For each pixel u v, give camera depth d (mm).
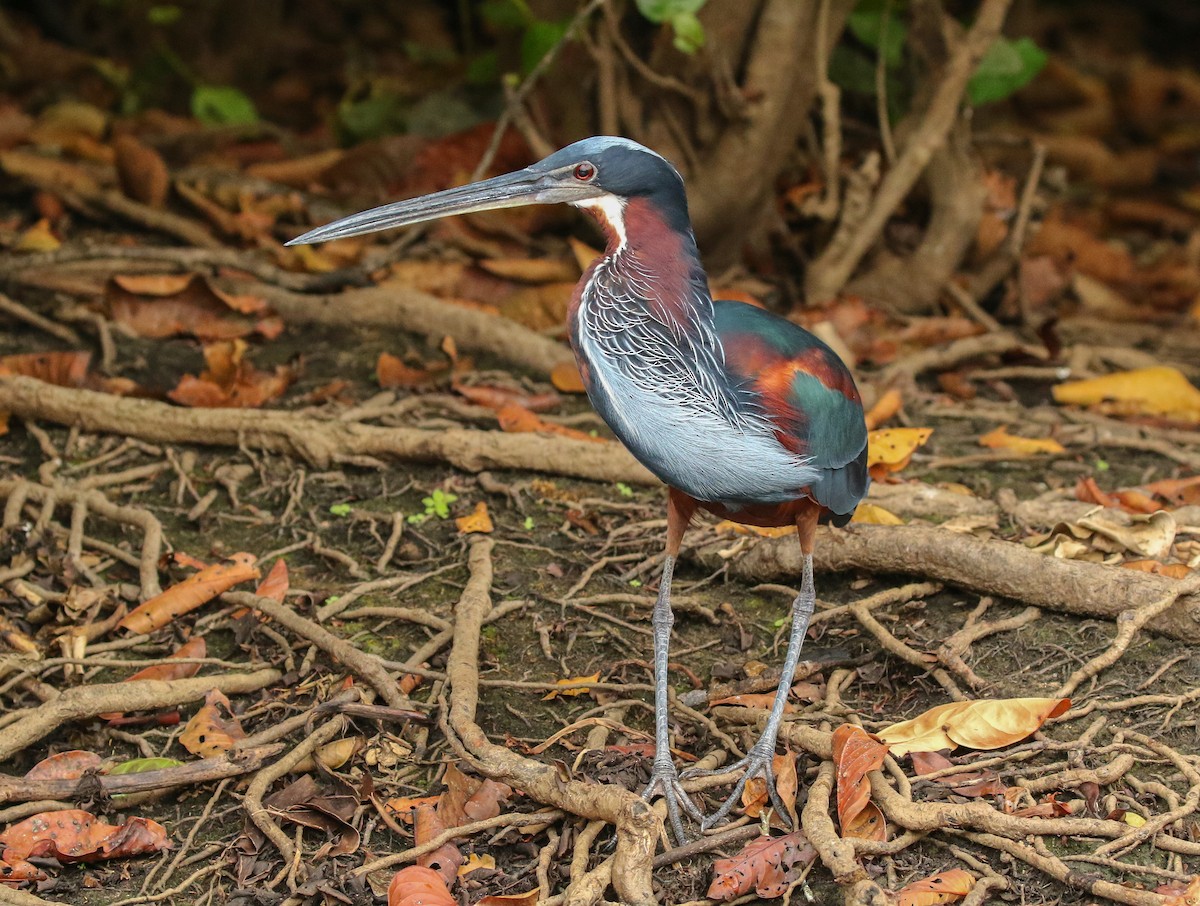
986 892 6625
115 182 16125
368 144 15859
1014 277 14539
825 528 9477
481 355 13086
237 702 8422
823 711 8047
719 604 9430
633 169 7184
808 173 15828
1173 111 22844
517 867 7023
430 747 7992
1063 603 8680
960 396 12922
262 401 11977
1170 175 20703
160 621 9062
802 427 7316
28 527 10070
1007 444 11617
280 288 13891
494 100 16938
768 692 8352
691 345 7195
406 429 11125
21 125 17234
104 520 10219
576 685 8359
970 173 14062
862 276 14602
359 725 8188
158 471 10984
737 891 6664
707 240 14648
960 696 8109
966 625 8719
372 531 10117
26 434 11477
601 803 6906
